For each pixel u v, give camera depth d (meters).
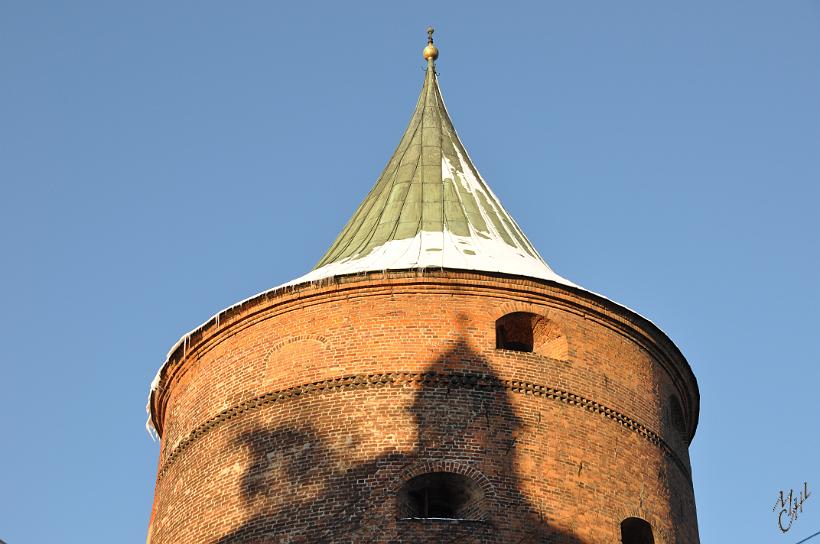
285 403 30.83
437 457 29.20
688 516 32.19
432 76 41.12
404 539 28.12
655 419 32.31
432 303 31.52
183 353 33.69
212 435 31.55
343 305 31.83
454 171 37.56
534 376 30.78
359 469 29.17
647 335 33.25
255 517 29.38
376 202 36.81
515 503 28.86
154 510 32.62
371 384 30.39
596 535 29.22
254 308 32.62
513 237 35.81
